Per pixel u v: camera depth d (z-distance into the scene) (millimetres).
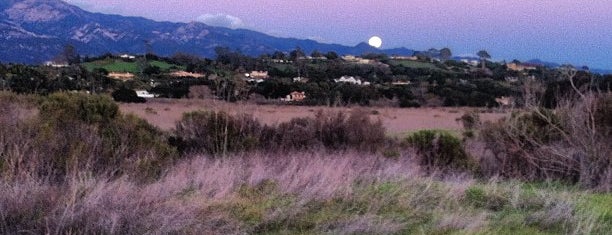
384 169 9117
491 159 11289
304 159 9617
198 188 6867
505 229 5867
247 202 6176
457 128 20938
